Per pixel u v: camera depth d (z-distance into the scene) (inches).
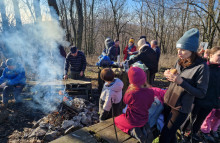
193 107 105.5
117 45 238.1
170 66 406.9
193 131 112.6
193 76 67.9
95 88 217.8
